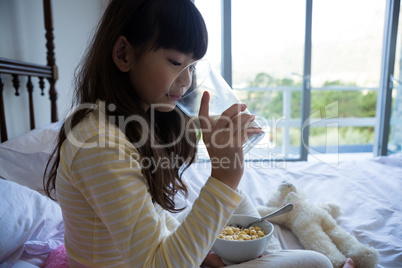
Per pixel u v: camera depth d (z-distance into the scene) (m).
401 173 1.45
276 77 3.74
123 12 0.50
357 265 0.78
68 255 0.57
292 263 0.59
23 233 0.68
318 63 4.21
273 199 1.15
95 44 0.54
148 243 0.42
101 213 0.43
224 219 0.45
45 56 1.50
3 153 0.96
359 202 1.18
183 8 0.49
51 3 1.41
